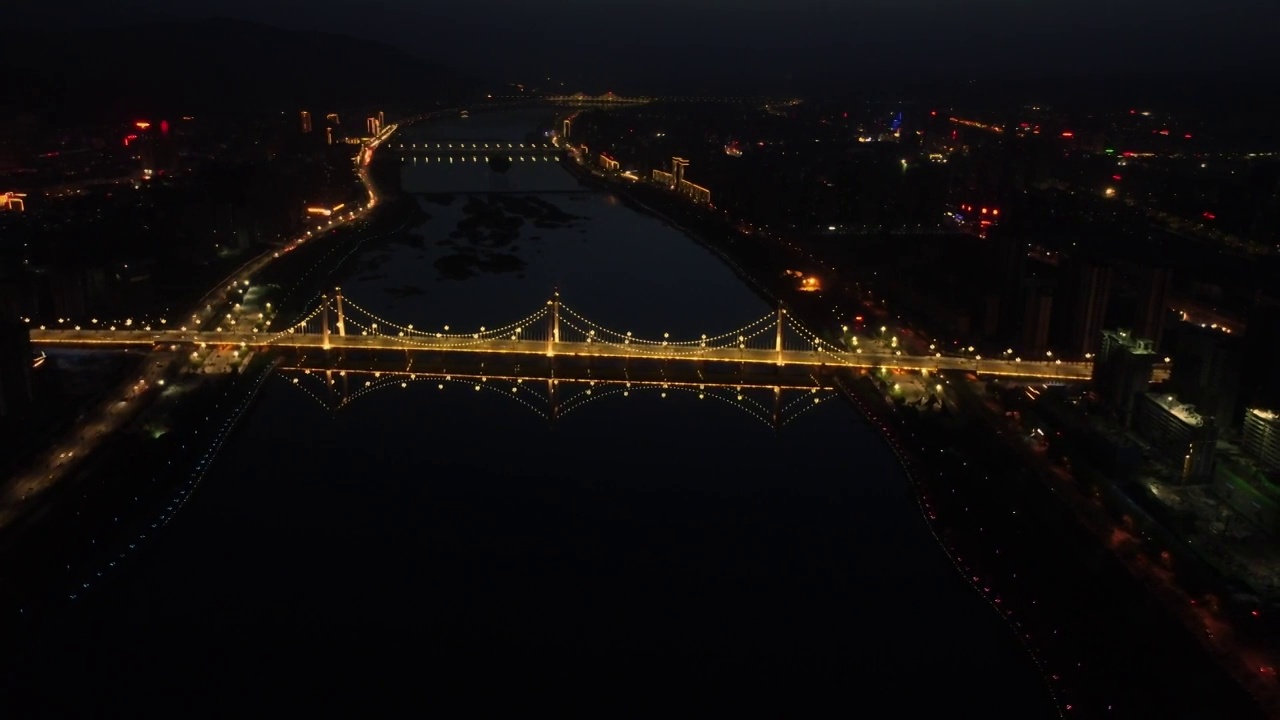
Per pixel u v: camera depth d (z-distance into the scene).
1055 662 110.88
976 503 143.75
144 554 133.12
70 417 165.88
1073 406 171.50
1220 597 116.75
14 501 136.00
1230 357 161.50
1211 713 99.56
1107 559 125.38
